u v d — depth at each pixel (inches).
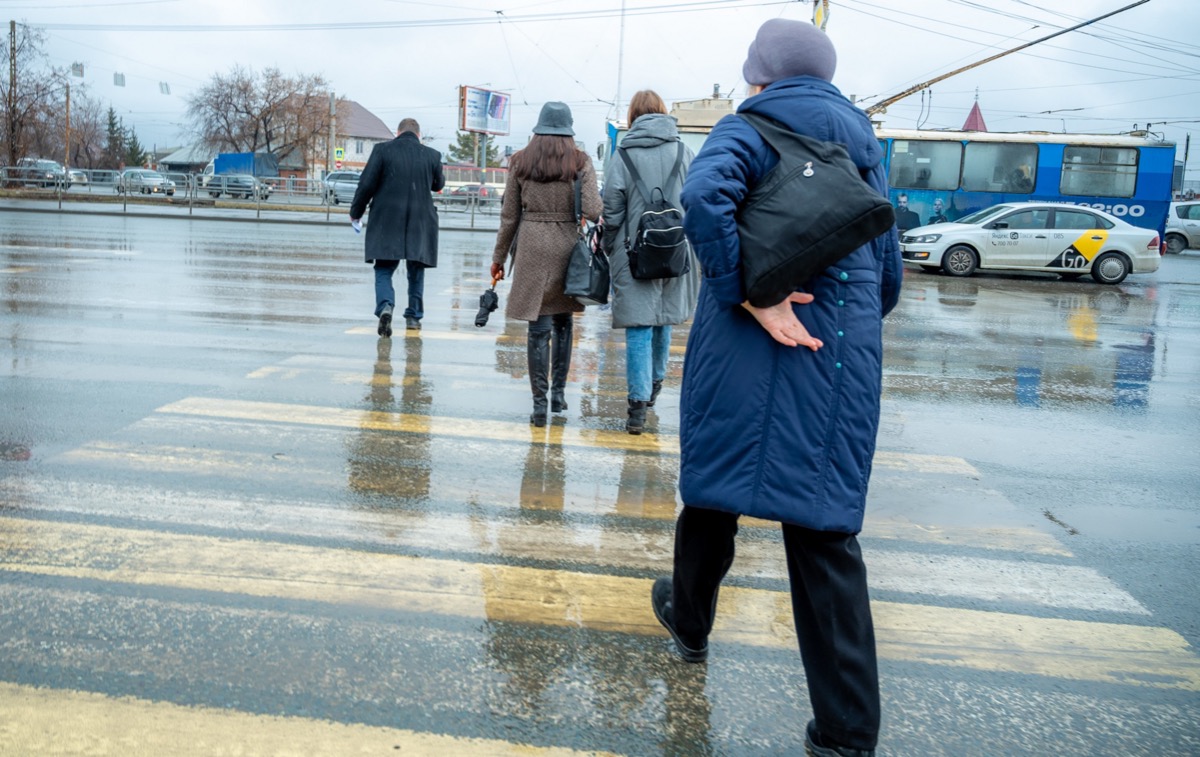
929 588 152.9
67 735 105.1
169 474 188.2
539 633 132.1
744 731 111.5
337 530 164.4
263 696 113.7
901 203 978.7
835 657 101.4
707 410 105.0
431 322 380.8
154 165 4212.6
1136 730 114.9
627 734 110.0
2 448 200.7
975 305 544.4
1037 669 128.6
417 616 135.3
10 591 137.3
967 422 260.5
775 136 102.4
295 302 417.4
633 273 216.1
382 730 108.3
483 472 198.5
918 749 109.6
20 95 1787.6
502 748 106.2
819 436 101.0
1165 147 948.0
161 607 134.2
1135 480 214.2
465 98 2910.9
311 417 233.3
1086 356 373.7
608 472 202.4
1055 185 961.5
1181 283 780.0
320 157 2901.1
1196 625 143.6
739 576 154.5
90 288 434.9
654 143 217.6
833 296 101.6
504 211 230.7
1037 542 174.6
